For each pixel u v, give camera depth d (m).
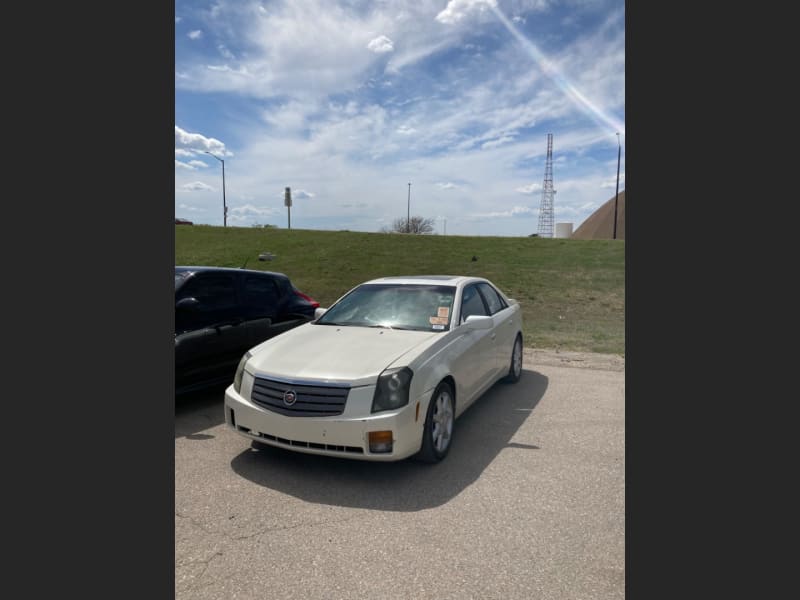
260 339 6.07
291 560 2.75
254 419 3.90
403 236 30.14
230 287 5.92
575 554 2.80
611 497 3.46
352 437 3.59
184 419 5.07
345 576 2.62
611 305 14.32
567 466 3.97
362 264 22.14
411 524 3.12
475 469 3.93
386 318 4.95
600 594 2.47
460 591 2.50
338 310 5.34
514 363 6.46
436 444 4.01
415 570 2.66
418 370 3.87
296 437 3.72
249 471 3.88
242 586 2.54
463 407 4.60
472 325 4.66
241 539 2.96
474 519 3.18
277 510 3.29
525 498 3.45
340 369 3.83
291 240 28.66
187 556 2.79
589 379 6.77
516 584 2.55
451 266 21.23
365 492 3.54
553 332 10.72
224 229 33.56
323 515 3.23
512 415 5.22
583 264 20.80
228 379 5.67
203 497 3.46
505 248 25.31
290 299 6.73
